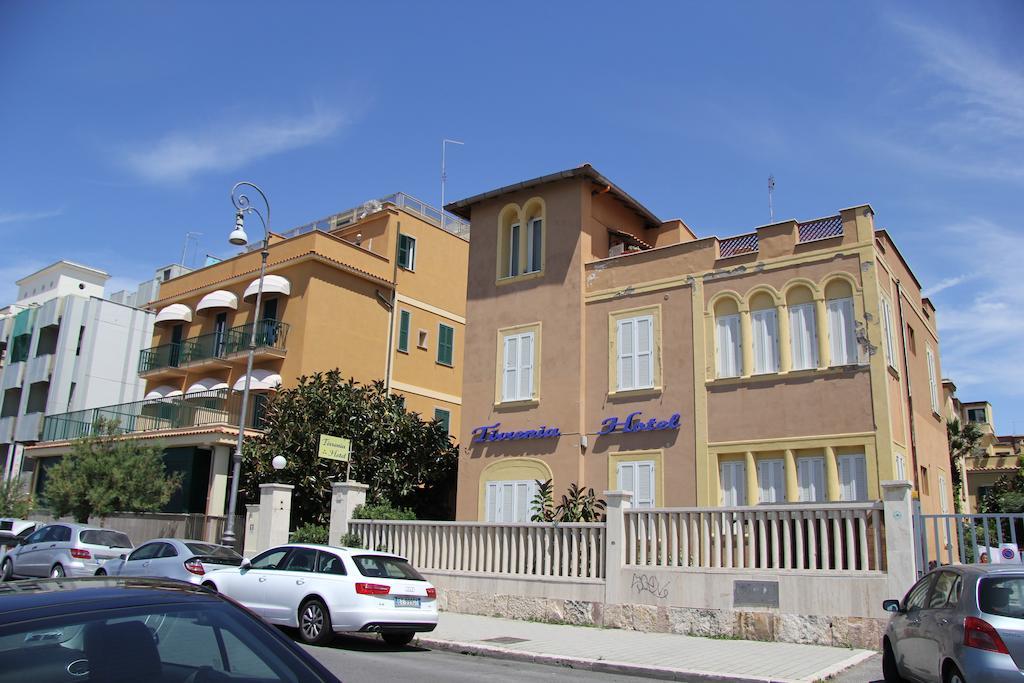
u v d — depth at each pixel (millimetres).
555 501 21312
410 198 38312
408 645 13555
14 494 35500
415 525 18594
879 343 17766
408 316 34344
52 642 3818
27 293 61500
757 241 20031
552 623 15719
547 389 22250
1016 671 7074
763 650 12586
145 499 27656
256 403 30047
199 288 35125
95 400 44312
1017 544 12422
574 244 22766
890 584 12711
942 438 24703
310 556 13555
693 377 20062
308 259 30766
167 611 4215
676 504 19594
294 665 4195
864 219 18500
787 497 18203
